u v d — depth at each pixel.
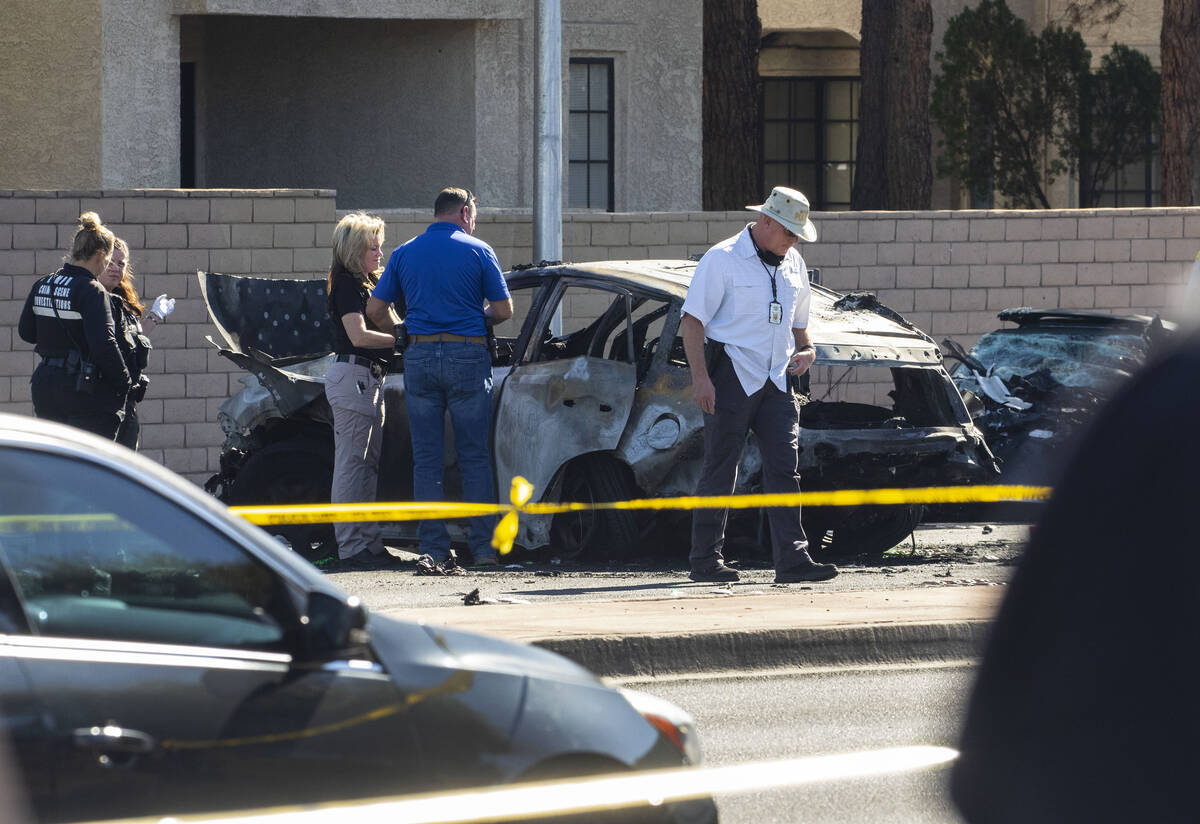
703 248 57.34
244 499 40.03
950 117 84.69
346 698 13.25
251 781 12.76
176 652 12.95
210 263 52.09
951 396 38.69
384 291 36.19
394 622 14.63
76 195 50.78
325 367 40.59
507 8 65.69
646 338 39.47
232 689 12.90
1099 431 7.09
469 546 37.44
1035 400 49.06
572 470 38.06
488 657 14.59
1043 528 7.18
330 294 36.56
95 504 13.32
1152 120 85.00
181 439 52.06
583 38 68.00
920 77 76.00
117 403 32.03
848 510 39.44
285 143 71.44
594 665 26.58
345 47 69.38
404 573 36.50
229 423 40.53
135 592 13.23
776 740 22.98
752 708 25.11
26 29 60.94
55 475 13.25
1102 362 50.56
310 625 13.29
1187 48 71.62
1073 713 6.97
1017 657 7.21
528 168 67.00
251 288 42.97
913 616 29.44
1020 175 85.19
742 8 74.06
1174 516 6.79
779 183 99.62
